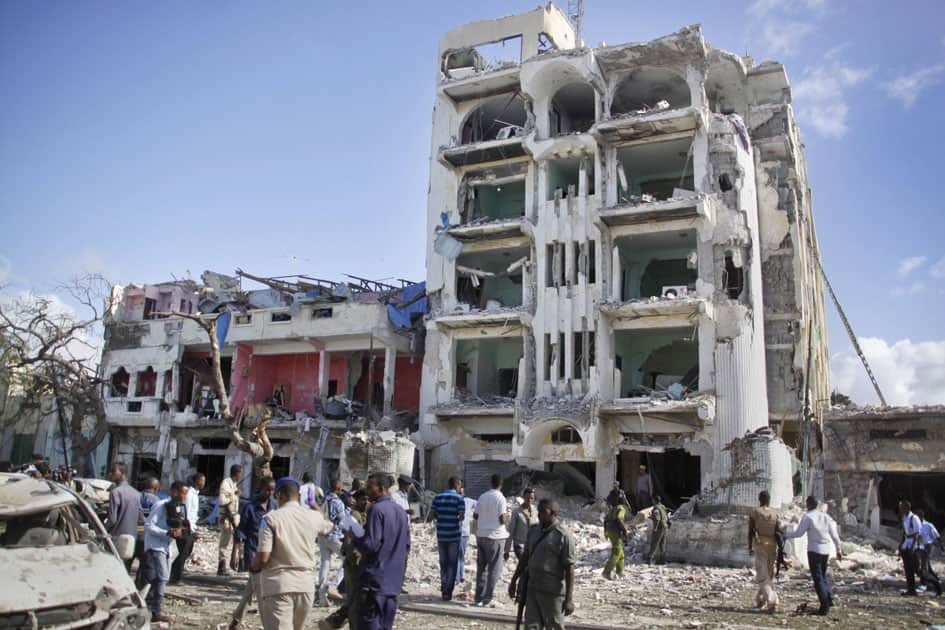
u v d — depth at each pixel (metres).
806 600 15.49
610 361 32.88
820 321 40.31
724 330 31.30
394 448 31.06
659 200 33.62
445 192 38.50
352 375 41.00
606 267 33.66
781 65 36.22
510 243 36.59
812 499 14.47
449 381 35.78
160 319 43.88
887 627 12.76
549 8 39.19
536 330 34.22
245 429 39.59
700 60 33.97
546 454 32.44
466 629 11.88
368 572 8.27
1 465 21.70
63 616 8.15
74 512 10.87
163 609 12.71
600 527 26.33
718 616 13.48
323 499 16.84
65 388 35.81
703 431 30.62
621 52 34.47
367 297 43.44
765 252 35.62
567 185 38.22
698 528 21.11
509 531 14.96
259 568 8.05
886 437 29.27
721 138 33.19
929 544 17.16
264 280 44.41
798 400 33.97
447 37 40.28
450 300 36.84
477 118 40.12
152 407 42.62
